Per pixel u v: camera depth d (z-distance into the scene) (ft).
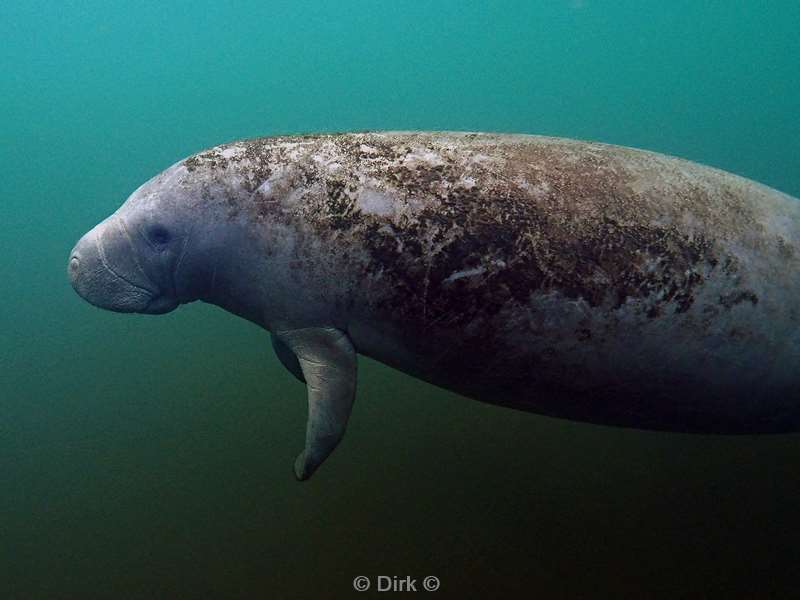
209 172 7.70
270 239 7.32
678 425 7.80
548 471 12.25
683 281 6.32
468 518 11.26
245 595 10.16
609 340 6.50
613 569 9.70
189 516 12.44
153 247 8.05
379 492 12.23
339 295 7.18
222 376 16.81
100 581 11.02
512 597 9.28
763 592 8.93
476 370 7.18
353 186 6.98
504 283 6.43
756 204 6.84
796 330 6.61
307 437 7.46
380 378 15.47
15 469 14.43
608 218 6.38
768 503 10.94
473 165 6.79
